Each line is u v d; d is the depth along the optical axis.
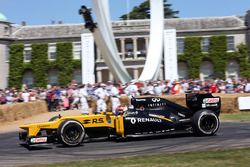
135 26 63.62
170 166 8.77
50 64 63.16
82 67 59.09
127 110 13.48
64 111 27.05
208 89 28.73
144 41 65.50
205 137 13.41
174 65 58.38
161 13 38.59
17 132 18.44
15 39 63.88
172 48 58.47
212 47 62.91
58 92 28.73
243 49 62.53
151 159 9.68
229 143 11.93
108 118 13.20
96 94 24.91
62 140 12.29
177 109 13.84
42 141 12.34
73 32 63.81
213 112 13.88
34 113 25.59
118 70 38.25
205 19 65.00
